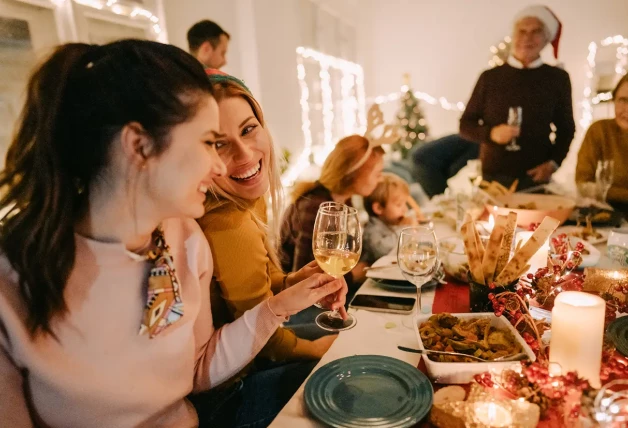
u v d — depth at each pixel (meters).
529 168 2.72
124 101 0.63
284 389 1.04
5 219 0.69
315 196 1.71
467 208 1.72
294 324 1.39
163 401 0.78
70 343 0.69
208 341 0.92
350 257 0.97
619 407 0.59
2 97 1.96
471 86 4.80
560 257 1.03
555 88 2.66
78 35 2.47
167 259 0.76
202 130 0.68
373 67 5.20
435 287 1.18
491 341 0.81
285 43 3.79
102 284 0.71
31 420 0.70
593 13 4.06
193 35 2.79
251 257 1.01
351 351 0.90
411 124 4.09
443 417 0.65
